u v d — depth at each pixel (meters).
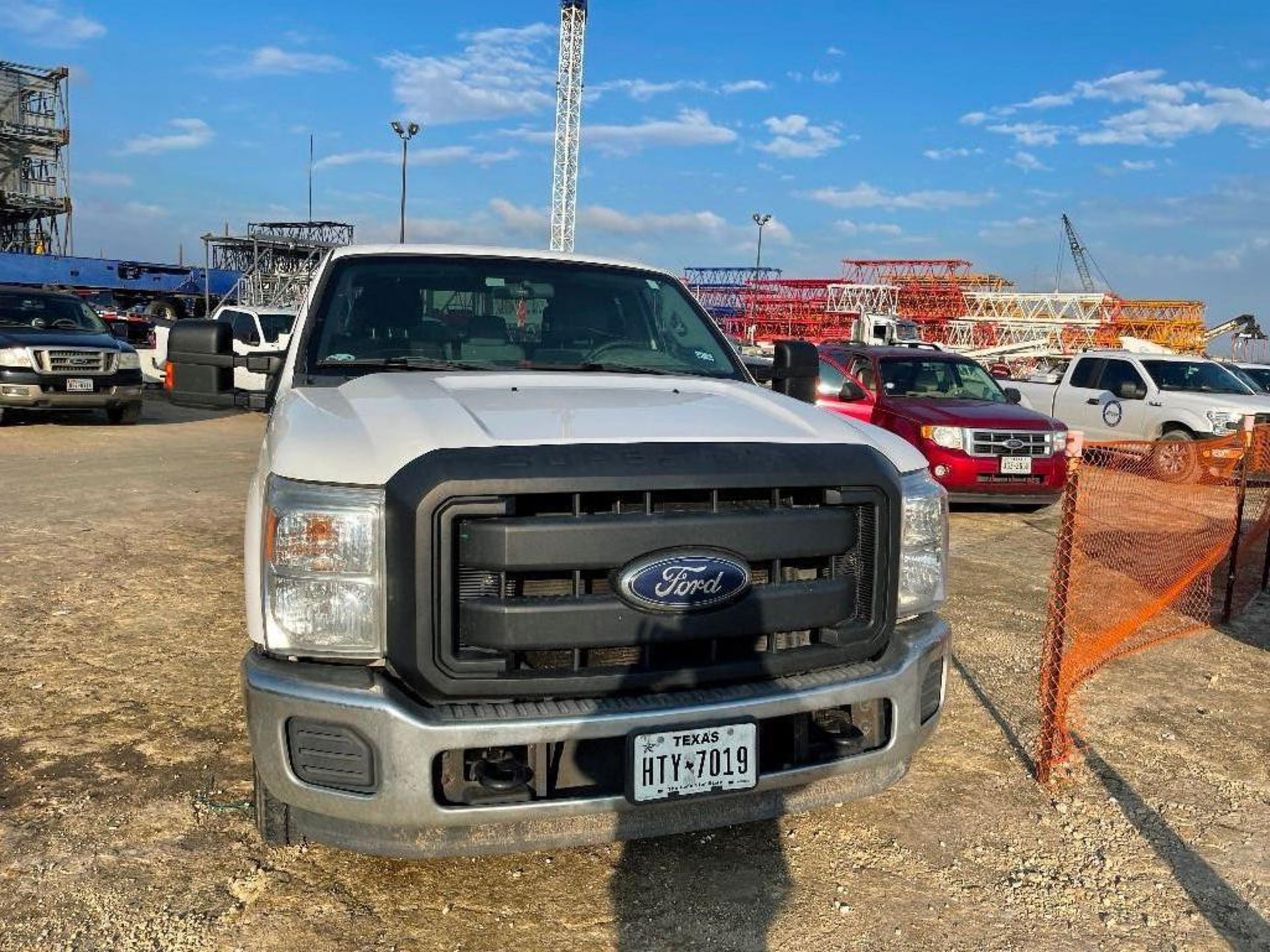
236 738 4.02
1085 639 5.86
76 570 6.49
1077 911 3.07
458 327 4.04
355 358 3.81
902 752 2.96
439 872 3.13
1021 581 7.35
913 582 3.08
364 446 2.68
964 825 3.58
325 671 2.58
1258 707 4.91
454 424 2.74
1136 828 3.61
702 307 4.63
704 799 2.64
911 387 11.38
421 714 2.49
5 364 14.07
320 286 4.04
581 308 4.24
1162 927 3.00
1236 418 13.34
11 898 2.88
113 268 39.53
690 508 2.68
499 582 2.55
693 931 2.88
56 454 12.01
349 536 2.57
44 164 43.66
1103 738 4.44
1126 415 14.66
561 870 3.18
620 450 2.62
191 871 3.06
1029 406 16.64
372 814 2.52
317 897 2.96
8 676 4.60
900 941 2.87
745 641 2.76
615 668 2.62
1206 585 7.55
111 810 3.41
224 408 4.02
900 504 2.88
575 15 56.16
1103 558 8.09
